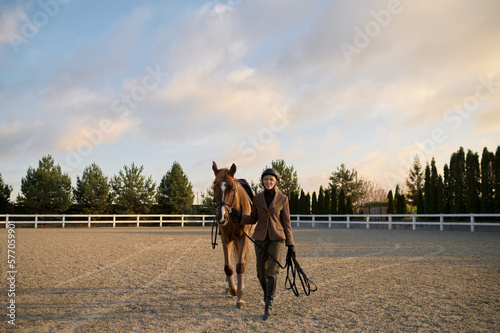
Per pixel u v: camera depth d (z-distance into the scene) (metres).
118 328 3.98
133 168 37.31
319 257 9.66
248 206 5.83
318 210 35.94
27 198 32.28
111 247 12.41
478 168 24.78
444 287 5.88
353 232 21.11
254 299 5.29
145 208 37.06
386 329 3.88
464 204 25.45
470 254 9.98
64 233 20.38
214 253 10.75
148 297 5.36
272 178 4.80
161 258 9.59
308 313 4.52
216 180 5.07
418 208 31.03
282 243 4.75
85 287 6.01
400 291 5.62
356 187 49.59
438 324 4.02
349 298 5.24
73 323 4.14
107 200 37.25
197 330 3.90
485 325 3.98
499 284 6.09
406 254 10.12
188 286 6.10
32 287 6.00
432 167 28.59
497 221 22.95
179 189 38.94
